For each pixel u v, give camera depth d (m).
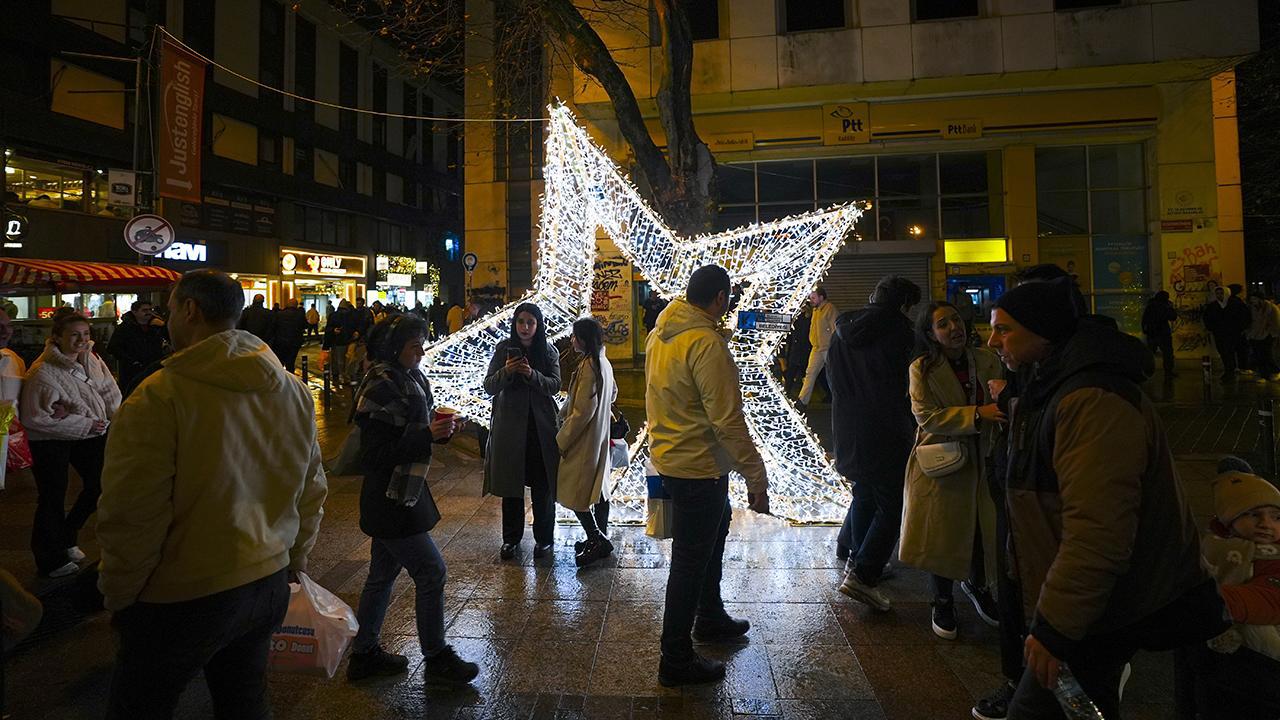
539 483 4.76
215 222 27.94
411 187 41.00
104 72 22.91
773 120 17.30
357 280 36.53
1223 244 16.70
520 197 20.84
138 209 11.13
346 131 34.75
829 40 16.27
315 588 2.82
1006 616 2.70
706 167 9.35
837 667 3.29
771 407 5.57
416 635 3.67
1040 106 16.67
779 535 5.14
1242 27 15.18
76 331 4.46
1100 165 17.31
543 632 3.69
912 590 4.19
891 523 3.77
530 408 4.71
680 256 5.72
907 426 3.74
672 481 3.13
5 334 4.68
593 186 5.75
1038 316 1.99
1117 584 1.83
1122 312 17.25
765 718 2.89
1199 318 16.64
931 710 2.93
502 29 13.98
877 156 17.70
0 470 4.05
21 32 20.20
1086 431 1.79
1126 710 2.91
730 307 5.67
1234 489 2.47
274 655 2.68
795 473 5.64
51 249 21.53
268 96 29.77
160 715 1.95
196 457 1.91
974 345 4.30
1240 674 2.30
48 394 4.29
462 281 49.97
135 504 1.83
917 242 17.44
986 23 15.86
